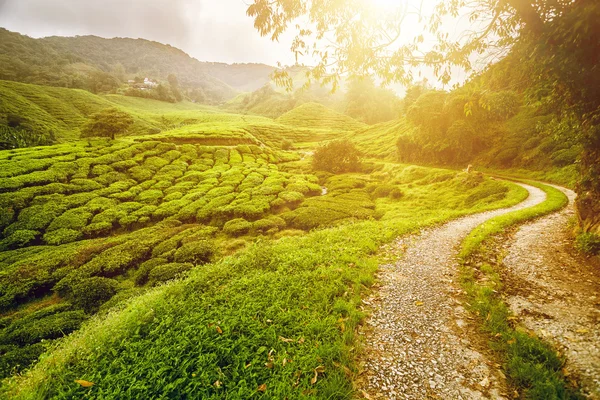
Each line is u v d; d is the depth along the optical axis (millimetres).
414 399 4723
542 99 8227
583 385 4590
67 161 44438
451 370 5301
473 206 27594
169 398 4719
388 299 8109
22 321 15742
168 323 6688
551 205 18984
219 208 33062
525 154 39781
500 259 10562
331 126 140000
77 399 5012
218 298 7906
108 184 41781
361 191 41656
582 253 10047
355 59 5934
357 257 11289
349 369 5312
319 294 7984
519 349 5465
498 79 5965
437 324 6770
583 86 5879
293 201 37844
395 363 5559
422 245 13258
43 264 21766
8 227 28891
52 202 33344
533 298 7535
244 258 11375
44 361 6988
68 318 15188
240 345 5836
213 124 119000
